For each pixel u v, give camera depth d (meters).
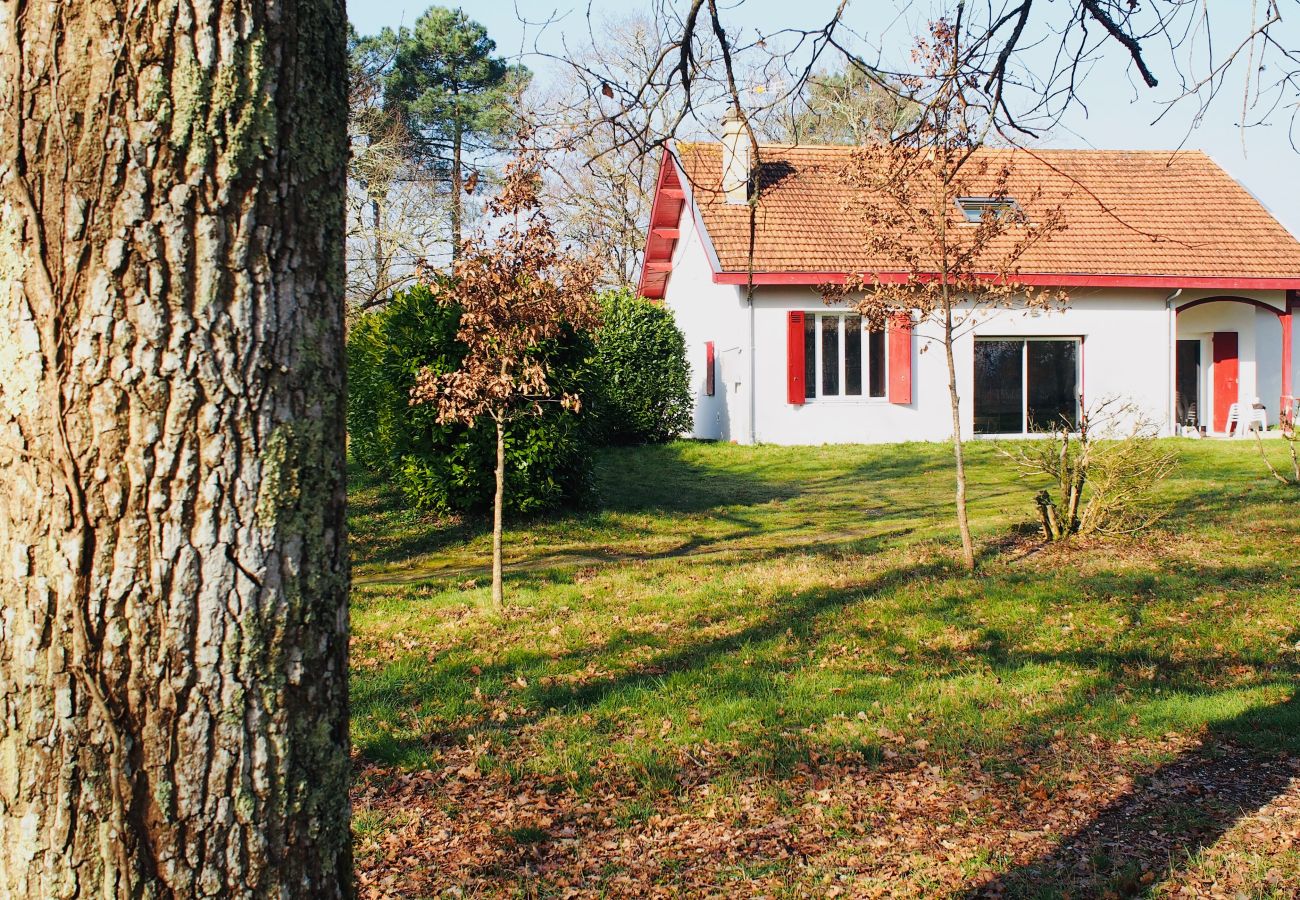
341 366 1.70
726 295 20.70
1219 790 4.62
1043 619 7.64
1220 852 4.02
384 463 16.47
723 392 21.28
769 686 6.30
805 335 19.80
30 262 1.49
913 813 4.52
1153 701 5.84
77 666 1.48
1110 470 10.46
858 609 8.07
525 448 12.86
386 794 4.89
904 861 4.09
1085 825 4.34
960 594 8.38
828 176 20.95
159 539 1.51
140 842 1.50
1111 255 20.44
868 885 3.92
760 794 4.74
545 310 8.44
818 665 6.75
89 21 1.49
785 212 20.22
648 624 7.97
